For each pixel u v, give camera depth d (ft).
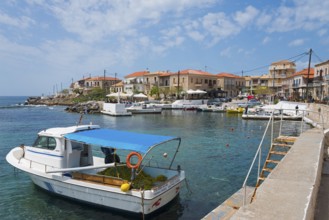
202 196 39.75
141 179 35.53
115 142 33.94
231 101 266.57
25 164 41.42
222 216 25.43
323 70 186.09
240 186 43.93
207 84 298.56
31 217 33.68
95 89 343.87
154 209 32.71
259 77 342.85
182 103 236.02
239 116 175.01
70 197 37.24
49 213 34.58
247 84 366.22
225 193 40.96
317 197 18.40
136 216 32.71
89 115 190.08
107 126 127.95
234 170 53.11
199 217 33.42
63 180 36.65
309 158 21.88
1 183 45.06
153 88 281.74
